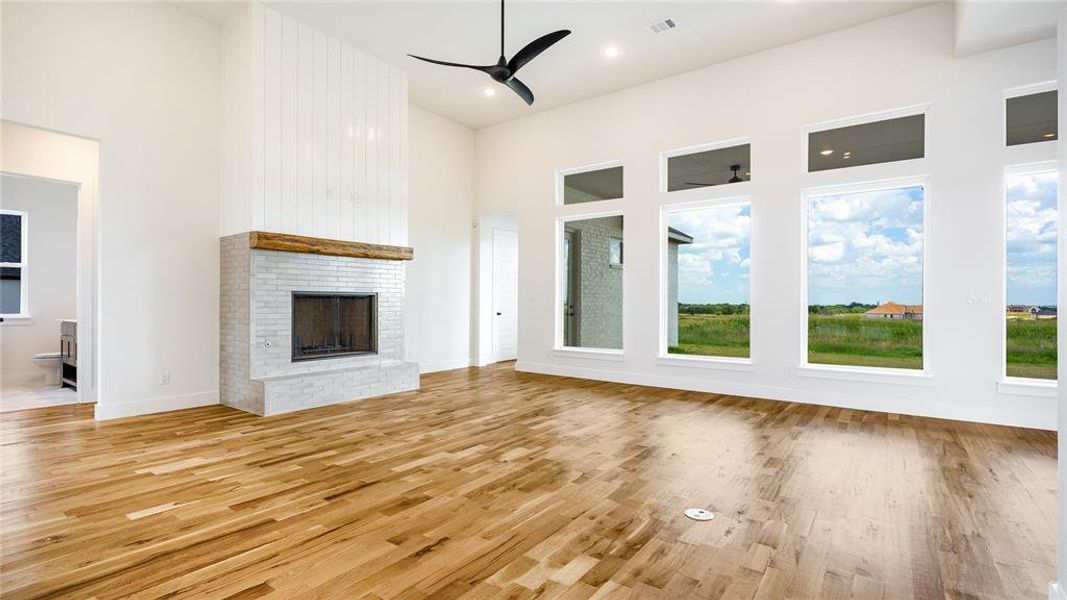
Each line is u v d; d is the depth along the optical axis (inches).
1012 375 165.3
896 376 176.6
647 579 71.6
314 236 192.5
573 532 86.2
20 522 89.0
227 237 186.1
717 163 221.6
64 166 188.4
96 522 89.3
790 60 199.6
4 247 249.4
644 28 188.9
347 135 204.8
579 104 260.1
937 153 171.2
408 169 249.1
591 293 265.1
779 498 101.4
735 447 135.9
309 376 184.1
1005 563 76.5
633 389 224.2
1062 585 58.8
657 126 233.9
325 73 196.9
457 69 225.6
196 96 184.5
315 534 85.1
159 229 175.3
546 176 273.0
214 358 189.0
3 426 154.8
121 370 167.0
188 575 72.2
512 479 111.5
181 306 180.4
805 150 198.1
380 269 221.5
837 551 80.0
